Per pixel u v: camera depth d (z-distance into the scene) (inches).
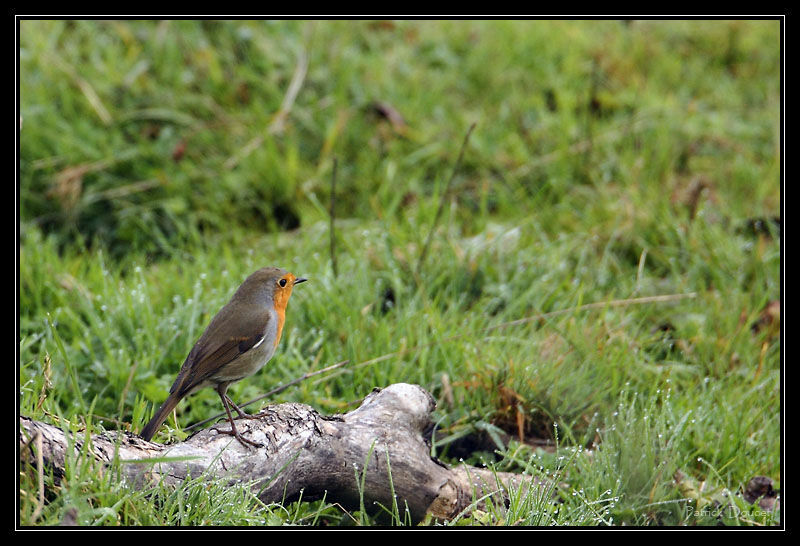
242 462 261.4
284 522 260.8
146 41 591.8
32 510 228.4
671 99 609.9
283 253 466.3
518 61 636.1
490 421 339.0
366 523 268.2
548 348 369.7
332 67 595.5
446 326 384.2
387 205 505.4
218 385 301.3
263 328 300.0
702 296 431.8
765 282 447.8
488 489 292.7
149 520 238.7
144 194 504.4
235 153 532.7
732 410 352.2
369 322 385.4
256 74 590.6
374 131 559.5
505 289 418.9
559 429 337.7
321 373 357.4
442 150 548.1
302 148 547.5
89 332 373.1
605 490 293.3
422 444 290.4
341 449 275.6
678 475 312.0
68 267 433.1
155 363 357.1
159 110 542.6
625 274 450.0
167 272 434.3
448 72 618.2
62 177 496.1
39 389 299.3
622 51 655.8
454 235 463.8
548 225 493.0
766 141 580.7
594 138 560.4
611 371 358.3
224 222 495.5
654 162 541.0
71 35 589.3
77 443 246.2
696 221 479.5
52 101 544.7
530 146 565.6
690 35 687.1
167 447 262.4
